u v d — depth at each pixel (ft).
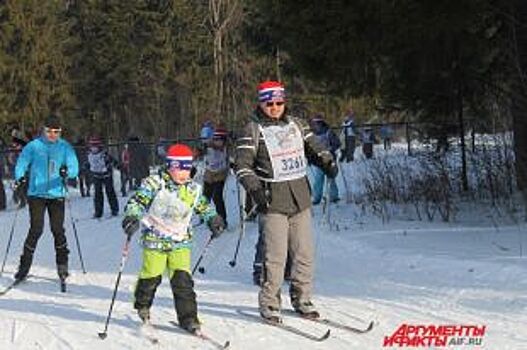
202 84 161.79
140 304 25.73
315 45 47.91
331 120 126.93
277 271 25.98
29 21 124.77
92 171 65.72
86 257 43.70
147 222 25.21
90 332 26.02
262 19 56.49
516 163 49.39
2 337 25.79
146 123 171.22
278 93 25.46
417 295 29.12
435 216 48.19
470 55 49.47
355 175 68.85
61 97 134.41
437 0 44.50
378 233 42.70
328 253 39.34
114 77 161.38
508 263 32.12
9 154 90.68
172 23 165.07
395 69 51.21
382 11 44.01
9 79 120.47
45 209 36.06
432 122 56.24
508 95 49.29
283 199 25.50
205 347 23.71
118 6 160.97
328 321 25.81
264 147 25.39
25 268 35.42
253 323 26.21
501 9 47.39
